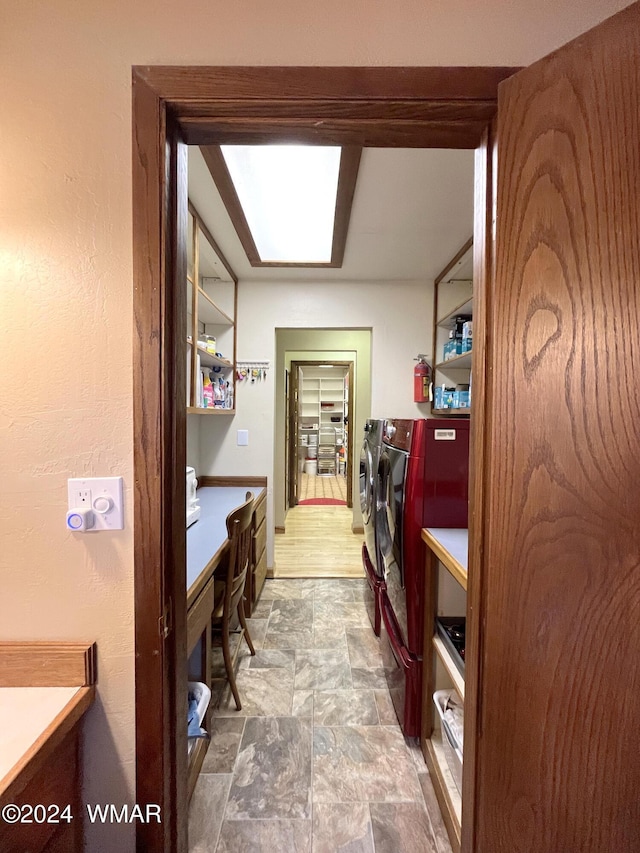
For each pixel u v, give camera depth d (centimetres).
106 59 78
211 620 156
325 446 750
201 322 277
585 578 67
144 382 78
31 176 79
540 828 72
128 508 80
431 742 135
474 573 82
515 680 73
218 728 152
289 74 77
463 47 78
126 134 79
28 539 80
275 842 110
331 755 140
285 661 195
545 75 70
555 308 69
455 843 105
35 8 78
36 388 80
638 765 66
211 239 215
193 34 78
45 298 79
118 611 80
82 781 81
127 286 79
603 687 67
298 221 201
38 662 80
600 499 66
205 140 87
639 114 62
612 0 78
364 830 114
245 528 176
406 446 148
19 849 64
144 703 80
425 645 138
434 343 282
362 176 159
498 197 74
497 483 74
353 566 324
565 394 68
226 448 296
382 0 78
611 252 64
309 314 286
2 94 78
